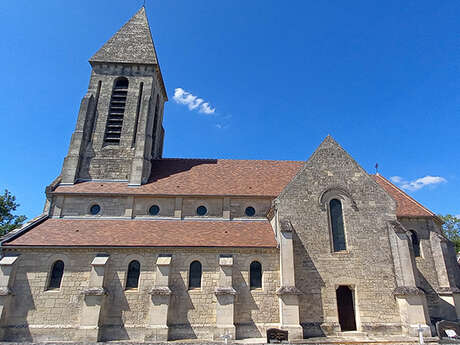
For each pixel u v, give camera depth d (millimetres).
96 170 28844
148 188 27469
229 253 22516
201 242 22750
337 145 25641
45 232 23000
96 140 29953
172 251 22344
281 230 21969
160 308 20281
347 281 21562
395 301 21188
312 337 19922
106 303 20766
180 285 21578
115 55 33062
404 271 21016
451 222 51156
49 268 21375
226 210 26547
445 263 23625
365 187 24172
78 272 21406
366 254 22297
